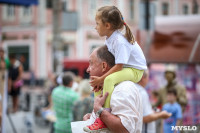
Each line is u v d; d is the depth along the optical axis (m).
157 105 15.88
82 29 64.62
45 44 65.88
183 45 18.67
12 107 26.44
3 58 15.38
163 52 19.05
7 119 15.91
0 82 14.95
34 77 61.91
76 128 5.77
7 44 67.69
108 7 5.67
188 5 55.50
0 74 14.98
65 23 22.56
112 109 5.37
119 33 5.64
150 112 9.68
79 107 12.14
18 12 67.12
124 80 5.57
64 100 12.88
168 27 19.61
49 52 66.12
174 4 58.22
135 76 5.72
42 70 65.62
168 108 12.61
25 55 66.88
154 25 18.45
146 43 19.28
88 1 63.91
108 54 5.73
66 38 64.19
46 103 24.61
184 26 19.20
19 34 67.31
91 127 5.40
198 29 18.80
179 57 18.53
